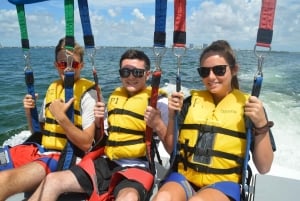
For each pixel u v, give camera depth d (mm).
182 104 2205
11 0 2455
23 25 2551
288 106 8227
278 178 2055
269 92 10070
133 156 2463
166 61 20750
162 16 2020
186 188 2053
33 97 2801
